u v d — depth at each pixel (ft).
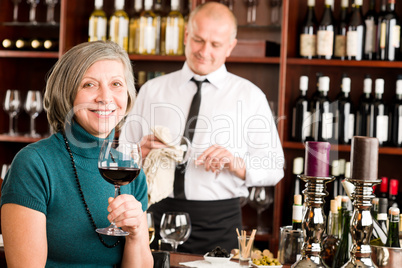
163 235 6.56
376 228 5.51
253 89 9.18
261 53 10.93
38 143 4.62
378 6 10.94
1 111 12.59
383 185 8.85
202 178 8.50
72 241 4.53
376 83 10.33
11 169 4.41
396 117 10.43
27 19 12.55
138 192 5.17
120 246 4.87
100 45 4.67
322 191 4.72
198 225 8.48
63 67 4.63
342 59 10.66
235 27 9.07
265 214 11.39
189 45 8.95
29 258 4.23
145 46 11.15
